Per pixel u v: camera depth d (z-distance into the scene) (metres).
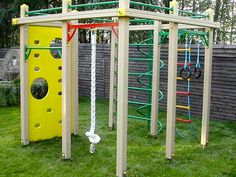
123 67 3.52
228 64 6.39
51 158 4.32
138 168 3.97
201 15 4.73
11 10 12.52
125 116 3.60
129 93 8.23
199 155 4.48
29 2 12.24
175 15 4.04
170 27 4.14
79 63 9.38
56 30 5.12
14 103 7.94
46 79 5.11
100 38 13.90
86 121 6.48
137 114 7.24
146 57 7.75
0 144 4.90
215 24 4.80
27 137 4.91
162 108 7.55
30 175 3.76
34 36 4.89
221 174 3.83
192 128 5.91
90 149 4.48
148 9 10.89
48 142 5.04
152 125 5.40
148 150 4.67
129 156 4.41
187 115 7.12
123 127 3.60
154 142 5.09
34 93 7.63
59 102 5.29
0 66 9.91
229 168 4.01
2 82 8.09
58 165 4.07
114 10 3.45
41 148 4.74
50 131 5.23
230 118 6.51
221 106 6.60
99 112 7.35
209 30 4.82
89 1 10.95
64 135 4.24
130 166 4.04
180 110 7.25
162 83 7.45
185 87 7.09
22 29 4.76
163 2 11.50
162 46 7.32
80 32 12.76
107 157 4.36
